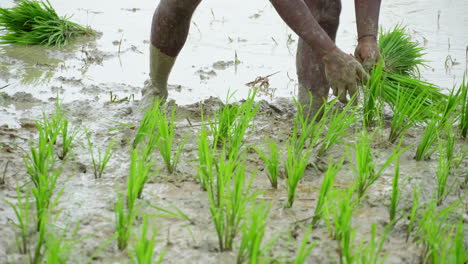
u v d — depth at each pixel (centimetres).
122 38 1286
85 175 619
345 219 455
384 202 563
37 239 492
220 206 493
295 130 638
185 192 583
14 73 1040
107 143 705
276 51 1203
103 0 1655
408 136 732
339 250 475
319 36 638
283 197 572
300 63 739
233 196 494
